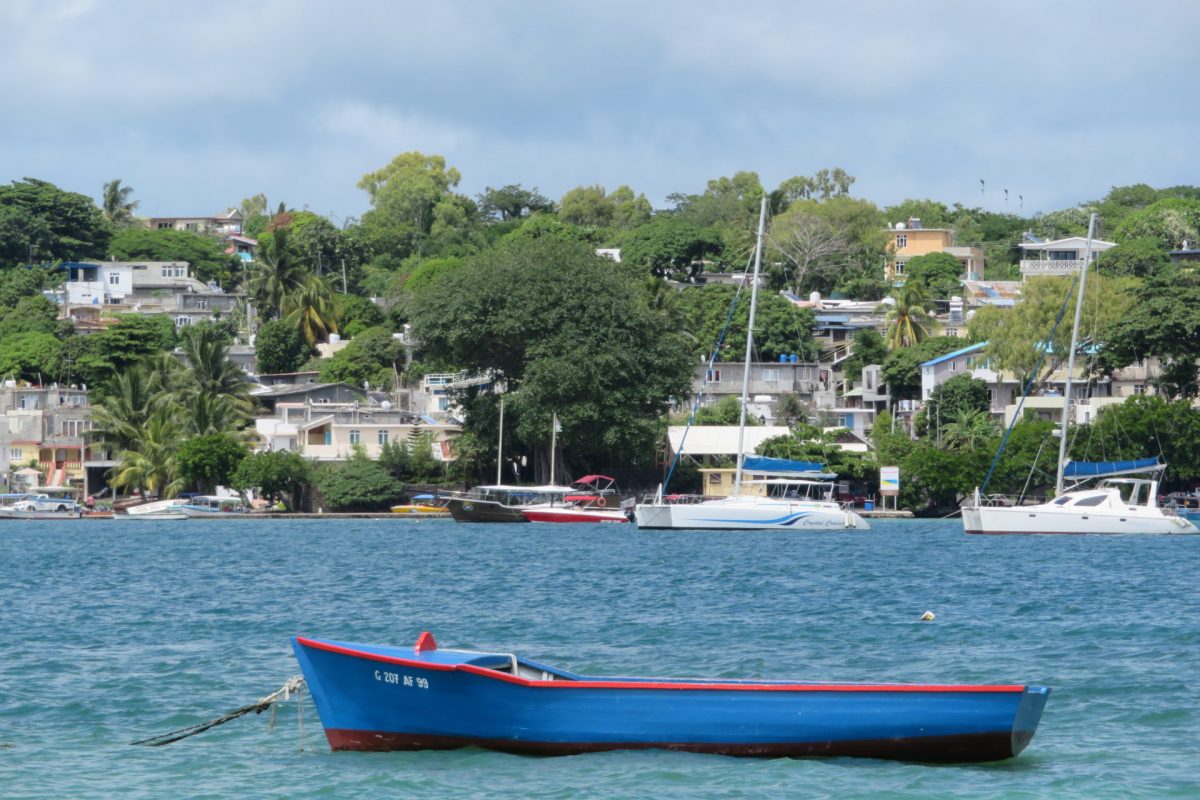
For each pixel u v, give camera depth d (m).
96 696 50.56
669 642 62.06
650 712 39.75
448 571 97.62
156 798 37.94
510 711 39.56
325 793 37.75
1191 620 68.19
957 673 54.28
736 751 39.75
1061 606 74.12
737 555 109.00
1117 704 48.41
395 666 39.59
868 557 106.69
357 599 80.50
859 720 39.22
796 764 39.47
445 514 171.38
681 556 108.44
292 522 166.62
